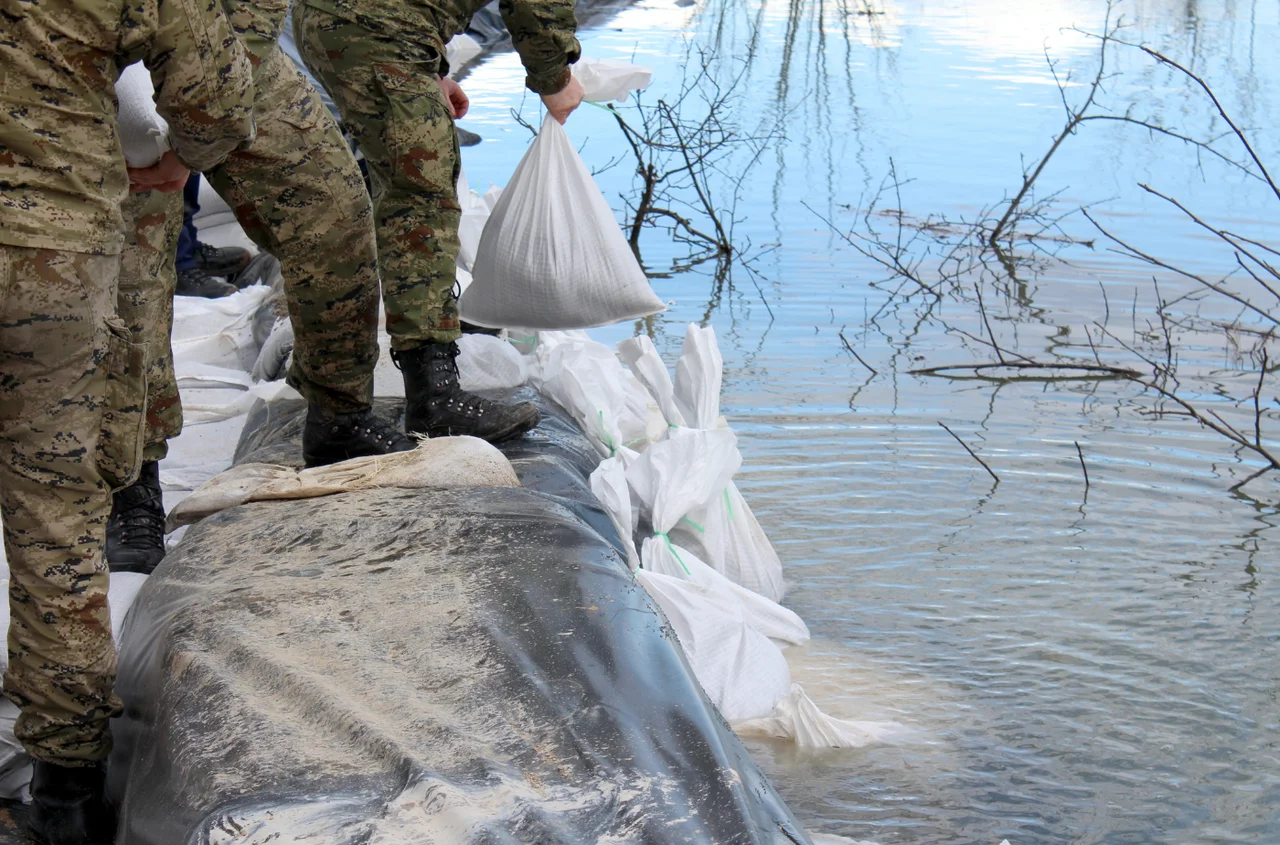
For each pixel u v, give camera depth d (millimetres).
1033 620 3904
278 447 3867
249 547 2898
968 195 9672
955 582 4160
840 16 19781
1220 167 10211
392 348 3758
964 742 3240
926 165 10523
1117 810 2967
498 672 2340
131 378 2295
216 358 5469
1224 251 8234
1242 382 6152
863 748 3209
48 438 2225
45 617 2309
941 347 6637
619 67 4305
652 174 8906
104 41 2139
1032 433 5457
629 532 3609
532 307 4121
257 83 3041
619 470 3684
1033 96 13250
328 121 3215
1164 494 4879
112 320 2246
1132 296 7508
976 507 4730
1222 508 4754
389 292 3693
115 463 2328
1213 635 3826
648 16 19156
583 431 4273
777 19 19297
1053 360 6422
